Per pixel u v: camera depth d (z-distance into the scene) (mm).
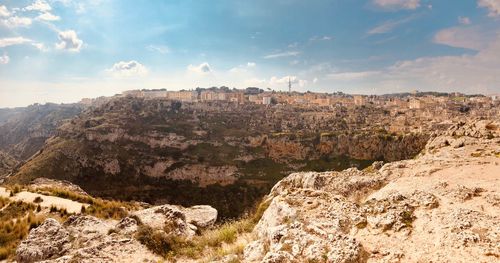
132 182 148000
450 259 8570
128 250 13836
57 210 23875
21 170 132125
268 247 10898
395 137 140250
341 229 11109
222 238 15133
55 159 140125
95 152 153000
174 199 134875
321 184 20984
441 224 10406
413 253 9156
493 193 13734
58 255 14203
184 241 15188
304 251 9633
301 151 156250
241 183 140250
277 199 14188
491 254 8523
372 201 12836
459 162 23016
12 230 19328
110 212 25188
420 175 19969
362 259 9133
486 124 43500
